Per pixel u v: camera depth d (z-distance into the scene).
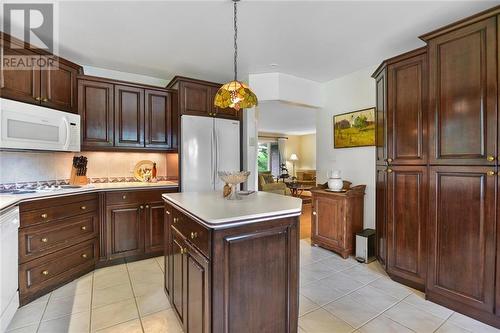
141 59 3.06
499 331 1.75
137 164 3.51
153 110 3.32
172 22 2.25
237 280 1.34
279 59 3.10
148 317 1.91
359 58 3.07
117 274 2.65
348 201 3.15
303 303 2.13
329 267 2.87
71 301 2.13
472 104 1.84
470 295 1.90
